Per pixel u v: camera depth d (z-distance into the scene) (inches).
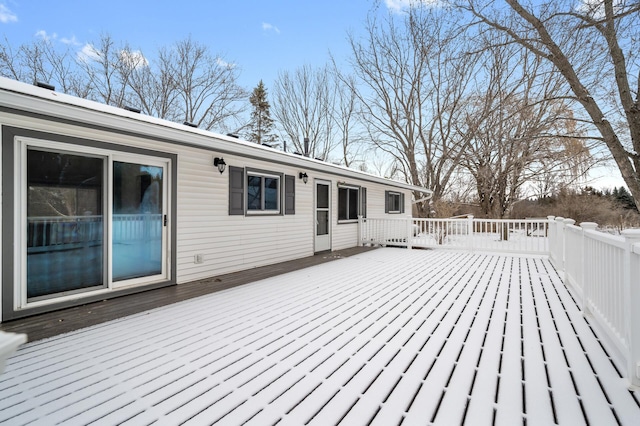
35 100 118.6
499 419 71.2
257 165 262.7
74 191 155.3
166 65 732.0
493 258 315.3
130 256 178.9
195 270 213.5
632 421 69.7
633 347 81.8
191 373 92.7
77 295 156.3
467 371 92.9
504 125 301.9
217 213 228.8
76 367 96.1
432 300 167.8
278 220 287.0
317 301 165.9
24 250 138.6
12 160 134.3
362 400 78.9
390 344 112.4
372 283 206.8
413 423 70.1
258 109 1043.9
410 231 379.9
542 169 479.2
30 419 72.2
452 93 549.3
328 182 359.6
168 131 168.2
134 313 146.6
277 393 82.3
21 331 124.4
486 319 138.2
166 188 196.5
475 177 550.0
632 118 250.5
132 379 89.4
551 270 251.4
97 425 70.1
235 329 127.1
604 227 653.3
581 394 80.6
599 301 117.5
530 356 102.3
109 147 166.4
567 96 261.6
